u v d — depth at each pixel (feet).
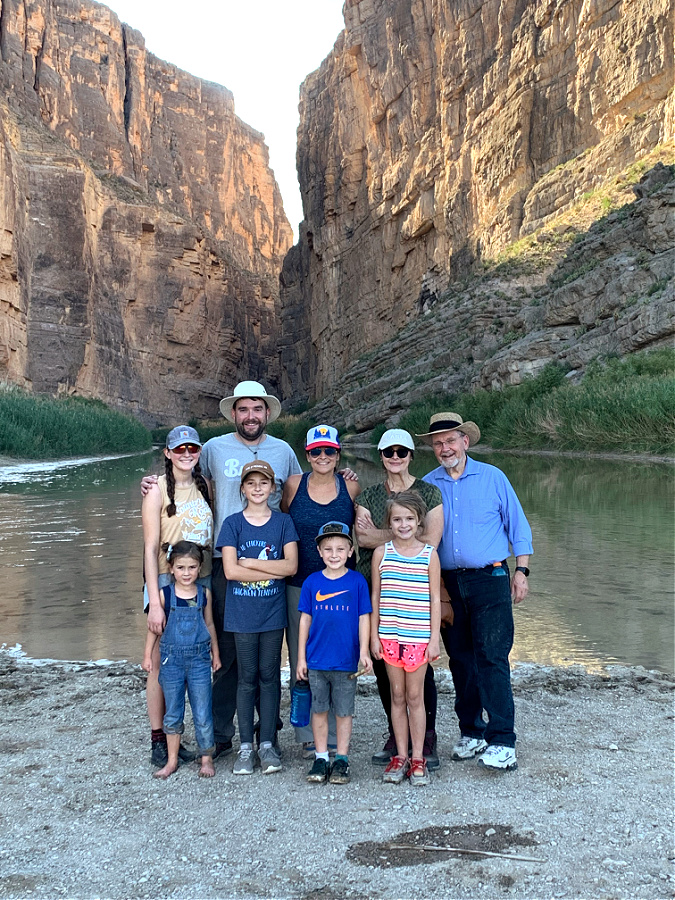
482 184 151.12
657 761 10.68
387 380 152.25
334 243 222.69
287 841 8.64
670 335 78.28
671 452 63.72
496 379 105.70
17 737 12.08
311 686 10.86
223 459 12.66
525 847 8.35
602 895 7.36
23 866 8.09
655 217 87.40
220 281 261.65
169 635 11.00
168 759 10.93
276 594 11.45
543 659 15.98
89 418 120.57
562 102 134.41
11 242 149.48
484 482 11.91
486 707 10.99
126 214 223.92
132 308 226.79
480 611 11.43
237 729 13.30
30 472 74.23
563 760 10.82
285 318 270.46
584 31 128.88
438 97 169.68
